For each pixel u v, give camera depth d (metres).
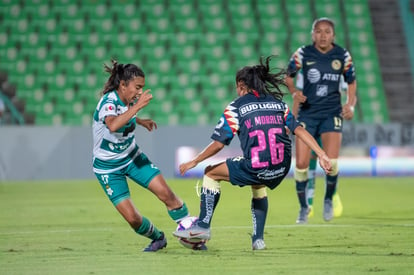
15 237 26.58
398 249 22.89
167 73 71.50
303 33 75.75
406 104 73.38
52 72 71.31
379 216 33.72
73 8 76.38
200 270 19.17
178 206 22.53
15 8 76.06
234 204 39.81
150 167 22.45
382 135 60.59
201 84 70.88
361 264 20.02
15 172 58.19
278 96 22.19
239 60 73.12
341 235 26.45
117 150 21.91
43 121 67.38
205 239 22.14
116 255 21.98
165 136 58.53
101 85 70.31
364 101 70.56
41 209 37.44
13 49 73.06
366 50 75.00
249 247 23.56
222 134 21.48
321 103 31.81
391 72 75.06
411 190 48.69
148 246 22.97
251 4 77.56
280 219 32.50
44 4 76.50
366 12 78.00
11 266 20.09
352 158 60.53
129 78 21.34
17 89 69.56
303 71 32.06
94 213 35.41
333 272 18.78
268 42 74.81
